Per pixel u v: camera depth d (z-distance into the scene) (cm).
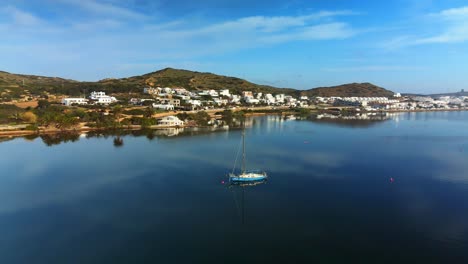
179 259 4956
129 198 7412
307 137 16225
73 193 7731
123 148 13150
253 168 9969
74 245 5344
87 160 10994
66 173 9419
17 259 4953
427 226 5972
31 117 17525
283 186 8244
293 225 6053
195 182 8612
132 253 5116
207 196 7550
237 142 14662
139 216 6444
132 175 9231
